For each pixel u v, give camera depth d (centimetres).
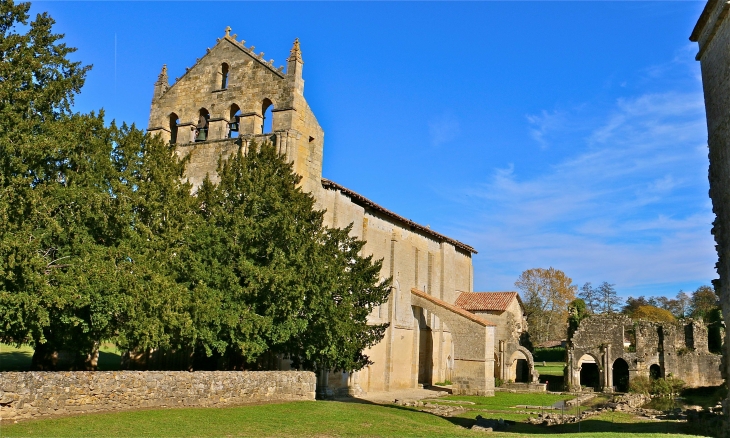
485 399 4275
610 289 12719
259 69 3828
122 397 2036
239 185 2875
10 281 1914
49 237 2073
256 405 2458
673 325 5403
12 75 1997
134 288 2141
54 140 2009
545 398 4453
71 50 2330
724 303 2156
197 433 1772
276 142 3616
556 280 10119
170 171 2688
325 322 2805
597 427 2683
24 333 2111
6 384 1706
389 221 4906
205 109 3962
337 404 2716
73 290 1997
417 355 5009
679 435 1984
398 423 2314
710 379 5238
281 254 2680
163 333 2302
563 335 10056
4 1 2100
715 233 2225
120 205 2230
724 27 2039
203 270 2581
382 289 3388
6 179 1888
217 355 3150
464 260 6469
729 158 2017
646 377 5153
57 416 1814
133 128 2588
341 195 4169
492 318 5781
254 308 2653
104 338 2302
